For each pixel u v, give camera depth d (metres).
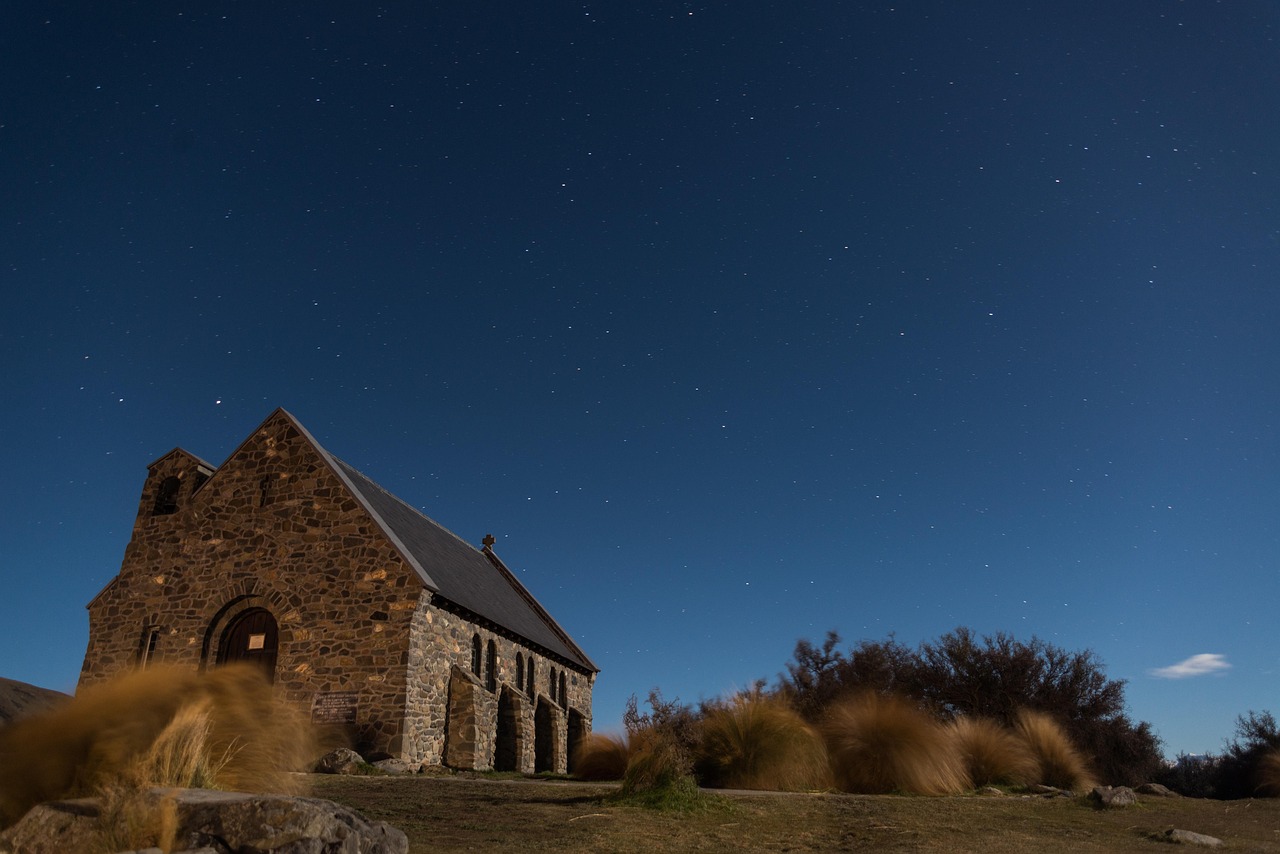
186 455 29.20
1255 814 11.48
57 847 5.14
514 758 27.70
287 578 25.72
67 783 6.25
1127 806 11.88
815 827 9.27
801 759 14.06
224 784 6.68
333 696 23.64
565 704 35.06
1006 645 27.83
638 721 13.77
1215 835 9.72
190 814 5.17
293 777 7.50
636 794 10.20
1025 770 15.89
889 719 15.01
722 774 13.92
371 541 25.47
